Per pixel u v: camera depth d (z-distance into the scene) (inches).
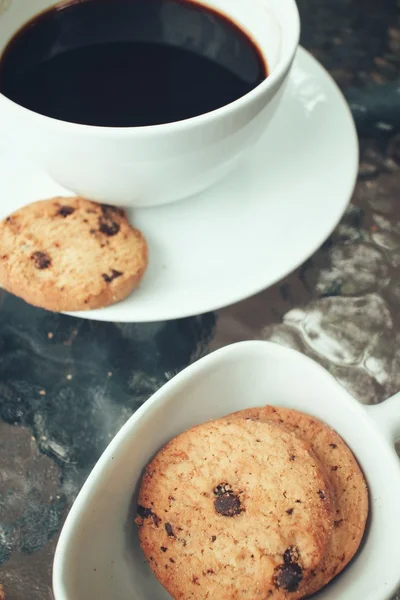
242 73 16.0
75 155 14.5
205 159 14.9
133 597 13.0
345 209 16.1
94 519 12.8
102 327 15.8
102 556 12.9
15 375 15.4
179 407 13.7
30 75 15.9
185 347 15.6
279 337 15.6
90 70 16.1
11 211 15.8
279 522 12.9
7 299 16.0
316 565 12.6
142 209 16.0
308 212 15.7
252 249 15.5
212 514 13.1
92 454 14.8
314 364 13.6
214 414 14.1
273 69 15.3
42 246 14.9
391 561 12.3
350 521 13.1
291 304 15.9
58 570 12.2
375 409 13.3
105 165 14.6
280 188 16.0
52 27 16.3
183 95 15.8
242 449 13.4
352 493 13.3
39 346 15.6
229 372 13.8
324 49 18.7
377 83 18.2
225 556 12.8
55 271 14.7
